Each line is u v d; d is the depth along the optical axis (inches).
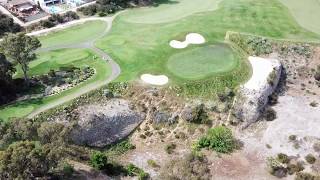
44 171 2955.2
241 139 3759.8
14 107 3799.2
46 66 4392.2
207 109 3919.8
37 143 3147.1
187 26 5027.1
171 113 3885.3
